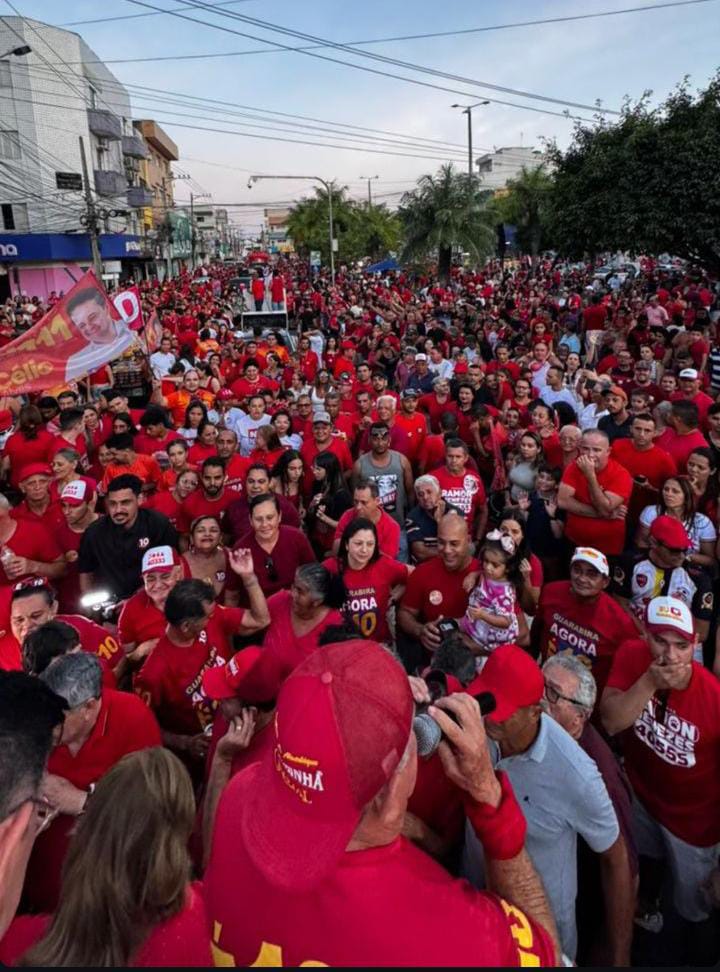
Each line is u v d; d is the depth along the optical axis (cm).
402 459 706
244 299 2848
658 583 427
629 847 271
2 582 501
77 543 525
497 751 257
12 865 137
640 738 317
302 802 127
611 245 1602
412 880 134
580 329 1762
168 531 508
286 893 131
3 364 797
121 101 5244
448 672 310
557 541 585
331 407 898
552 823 238
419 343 1458
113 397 837
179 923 147
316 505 648
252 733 260
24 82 3791
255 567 506
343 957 126
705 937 317
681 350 1098
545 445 714
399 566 483
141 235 5531
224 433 696
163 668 361
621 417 738
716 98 1455
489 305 2522
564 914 243
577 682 277
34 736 145
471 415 832
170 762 163
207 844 241
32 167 3878
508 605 417
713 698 295
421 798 244
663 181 1452
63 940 144
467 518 651
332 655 138
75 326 830
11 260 3606
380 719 129
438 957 127
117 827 149
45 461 739
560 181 1688
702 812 307
